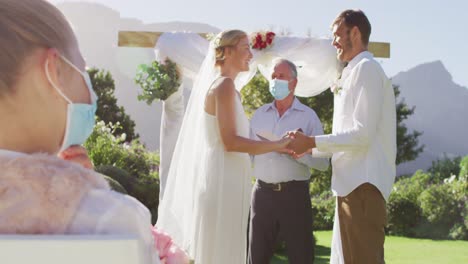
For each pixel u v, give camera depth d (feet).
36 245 2.60
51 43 3.02
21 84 2.97
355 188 12.49
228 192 11.87
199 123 12.44
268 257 15.57
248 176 12.35
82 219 2.80
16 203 2.77
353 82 12.60
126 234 2.73
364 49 13.11
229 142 11.80
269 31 18.42
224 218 11.81
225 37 12.53
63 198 2.80
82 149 3.60
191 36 19.03
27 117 3.01
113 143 30.89
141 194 25.73
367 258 12.35
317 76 18.76
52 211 2.77
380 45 19.27
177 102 19.24
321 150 12.48
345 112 12.76
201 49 18.94
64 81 3.11
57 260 2.61
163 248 3.73
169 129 19.10
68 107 3.10
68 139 3.15
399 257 28.45
